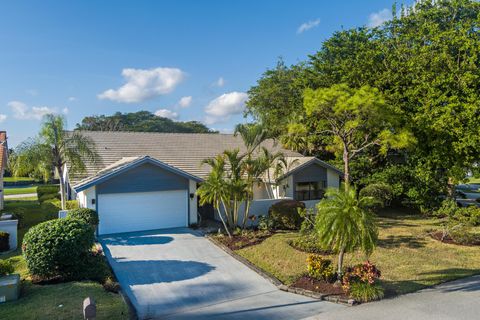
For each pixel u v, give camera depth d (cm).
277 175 2323
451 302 1052
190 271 1395
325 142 2950
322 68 2878
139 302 1109
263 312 1021
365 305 1052
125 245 1727
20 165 2162
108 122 7744
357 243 1120
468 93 2234
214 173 1852
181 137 2922
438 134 2330
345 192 1192
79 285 1140
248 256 1573
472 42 2228
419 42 2567
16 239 1689
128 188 1972
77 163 2158
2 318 873
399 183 2638
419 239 1812
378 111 2011
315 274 1250
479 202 3094
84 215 1734
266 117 3488
